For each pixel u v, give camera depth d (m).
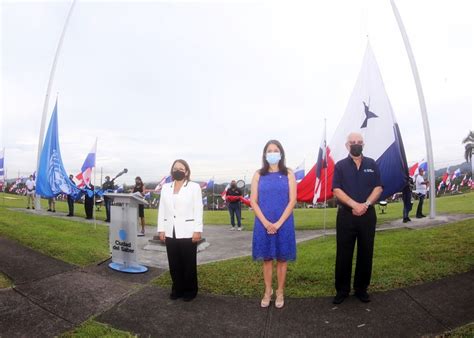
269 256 4.30
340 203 4.37
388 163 8.93
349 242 4.30
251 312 4.20
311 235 9.44
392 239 7.25
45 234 8.16
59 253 6.56
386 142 8.92
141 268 5.82
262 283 5.11
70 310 4.27
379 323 3.79
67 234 8.50
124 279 5.40
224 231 11.16
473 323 3.61
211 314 4.17
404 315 3.92
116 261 6.00
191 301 4.55
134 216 5.78
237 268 5.88
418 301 4.19
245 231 11.13
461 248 6.02
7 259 6.13
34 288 4.89
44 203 22.47
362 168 4.32
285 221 4.33
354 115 9.26
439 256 5.68
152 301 4.56
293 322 3.91
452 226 8.20
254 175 4.54
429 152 10.31
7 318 4.01
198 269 5.91
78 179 13.48
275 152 4.41
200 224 4.66
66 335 3.67
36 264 5.92
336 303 4.28
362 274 4.30
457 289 4.40
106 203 12.27
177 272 4.61
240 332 3.75
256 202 4.45
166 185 4.86
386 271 5.15
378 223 10.34
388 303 4.21
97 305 4.42
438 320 3.76
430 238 7.01
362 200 4.25
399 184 9.04
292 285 4.98
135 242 5.76
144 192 10.06
